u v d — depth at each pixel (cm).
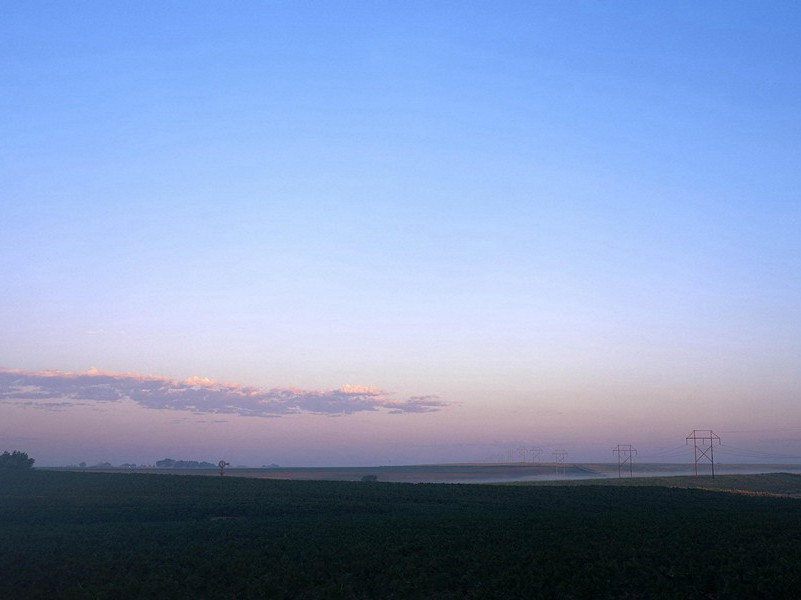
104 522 7638
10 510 8612
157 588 3994
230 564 4706
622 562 4716
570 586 4072
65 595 3741
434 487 13250
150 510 8712
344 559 4962
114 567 4597
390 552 5150
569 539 5781
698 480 17638
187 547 5500
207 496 10944
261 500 10331
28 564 4644
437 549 5294
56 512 8419
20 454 15388
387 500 10662
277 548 5416
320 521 7525
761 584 3959
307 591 4109
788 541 5659
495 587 4097
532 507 9644
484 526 6781
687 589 4097
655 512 8569
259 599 3909
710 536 5906
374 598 4047
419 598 3969
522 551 5162
